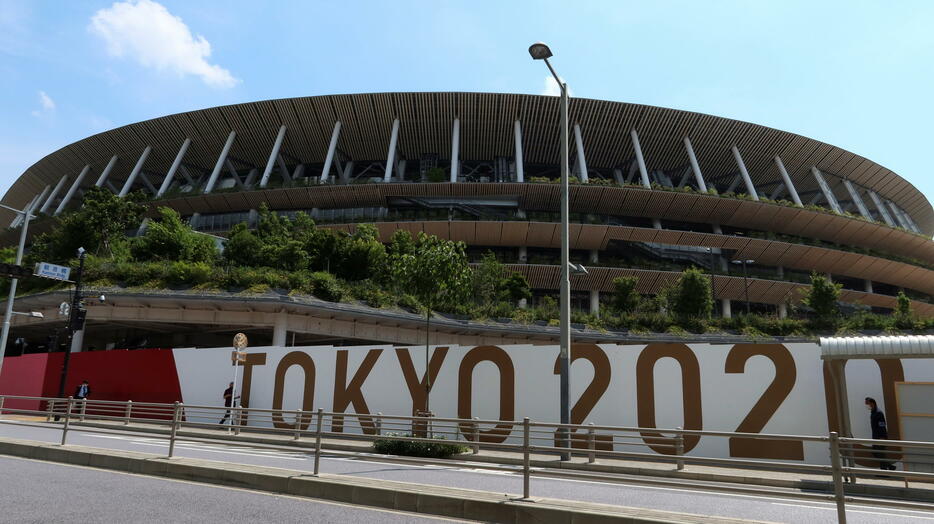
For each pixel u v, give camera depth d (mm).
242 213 56344
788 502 9703
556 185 52438
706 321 40219
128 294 31484
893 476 5410
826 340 13211
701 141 59031
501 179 59031
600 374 17281
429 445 14617
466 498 7250
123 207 41594
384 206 55375
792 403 15195
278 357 21891
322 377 21047
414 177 60594
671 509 8461
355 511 7301
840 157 61469
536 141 59281
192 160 64312
